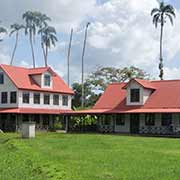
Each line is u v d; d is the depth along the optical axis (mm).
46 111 64312
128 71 85812
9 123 62625
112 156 23656
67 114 59812
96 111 56500
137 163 20297
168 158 22641
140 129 53438
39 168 16766
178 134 49438
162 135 50469
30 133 41656
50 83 66875
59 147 30031
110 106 57125
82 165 19391
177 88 54281
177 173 17031
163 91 54625
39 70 66125
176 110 49656
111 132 56094
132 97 55031
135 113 52781
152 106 53031
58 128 65500
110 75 87062
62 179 14484
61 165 18328
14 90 62062
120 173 17000
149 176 16266
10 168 17422
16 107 61719
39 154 23750
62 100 68750
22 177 15180
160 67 85062
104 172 17250
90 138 41375
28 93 63031
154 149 28859
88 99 88000
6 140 37750
